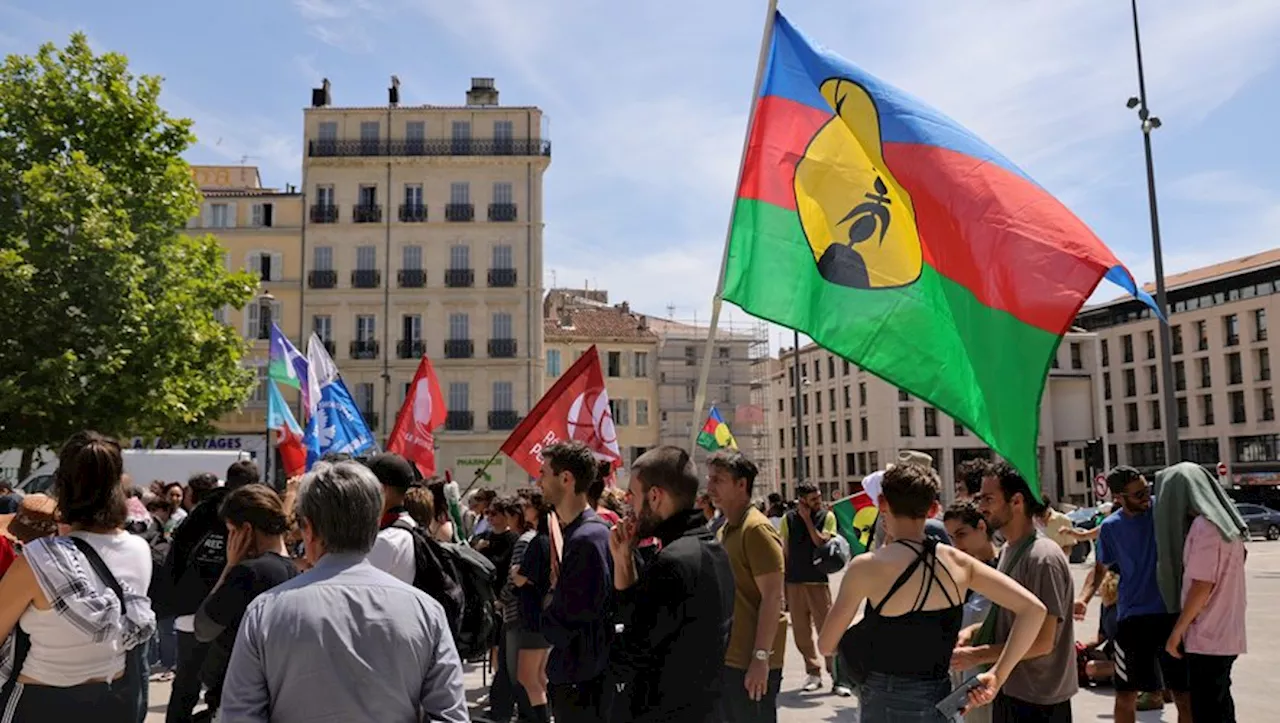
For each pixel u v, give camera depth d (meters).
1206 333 74.06
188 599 6.84
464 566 6.30
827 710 9.62
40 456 25.91
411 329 50.97
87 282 23.89
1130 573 6.94
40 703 4.22
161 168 26.27
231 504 5.44
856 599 4.29
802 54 6.26
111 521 4.56
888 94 6.01
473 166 51.81
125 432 25.17
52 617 4.25
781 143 6.16
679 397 65.75
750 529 5.84
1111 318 82.00
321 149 51.75
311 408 12.66
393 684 3.09
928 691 4.21
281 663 3.03
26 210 24.12
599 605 5.36
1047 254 5.29
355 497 3.29
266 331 50.12
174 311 25.09
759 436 68.19
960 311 5.57
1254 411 70.06
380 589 3.21
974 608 5.79
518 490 10.56
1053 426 78.50
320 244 50.94
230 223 50.94
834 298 5.88
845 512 11.50
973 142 5.77
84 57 25.53
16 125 25.00
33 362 23.34
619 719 4.59
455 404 50.62
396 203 51.50
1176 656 6.32
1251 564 31.50
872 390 80.94
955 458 78.69
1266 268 69.25
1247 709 9.06
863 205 5.94
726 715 6.00
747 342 68.38
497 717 9.25
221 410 27.20
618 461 10.95
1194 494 6.33
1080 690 9.93
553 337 60.91
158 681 11.27
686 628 4.49
